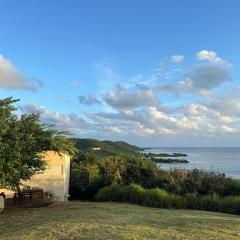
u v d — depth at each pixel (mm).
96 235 10234
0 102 15961
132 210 15516
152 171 24219
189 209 17984
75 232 10617
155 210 16172
